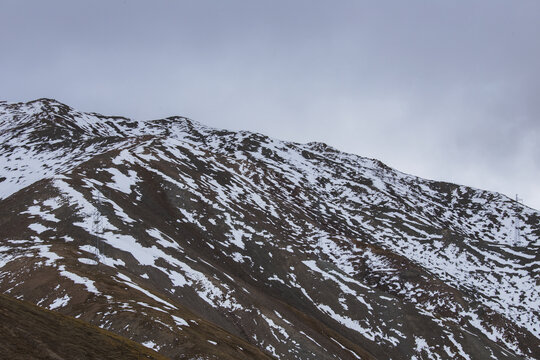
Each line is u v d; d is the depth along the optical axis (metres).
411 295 140.25
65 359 35.59
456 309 137.38
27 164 177.25
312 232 157.75
